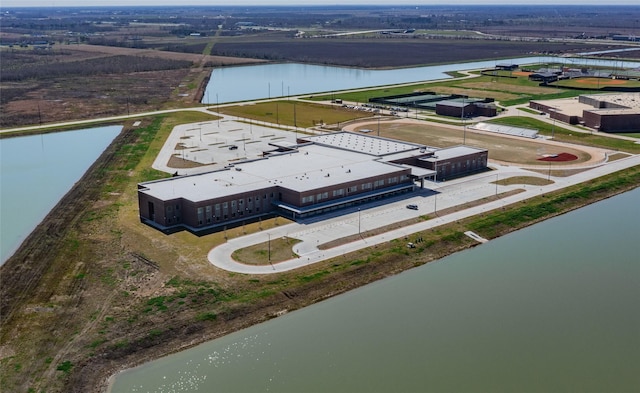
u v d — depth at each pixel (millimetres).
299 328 88000
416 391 73562
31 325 87062
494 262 111938
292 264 106125
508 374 77062
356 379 75688
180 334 85562
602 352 82188
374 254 111000
